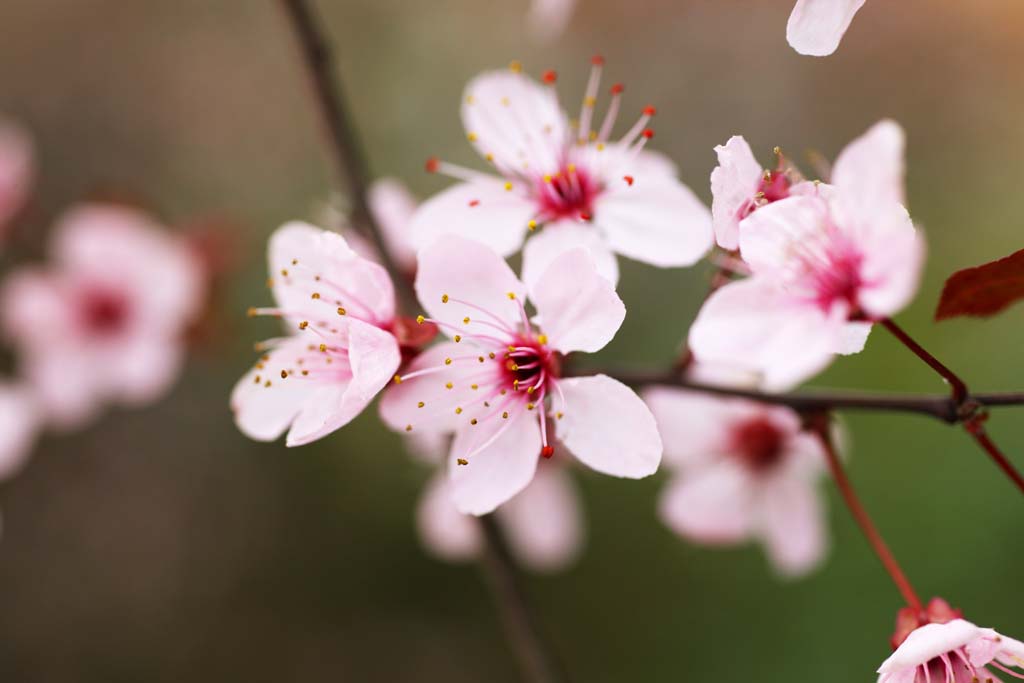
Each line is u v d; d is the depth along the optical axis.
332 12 0.59
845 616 0.42
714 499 0.30
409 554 0.53
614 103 0.26
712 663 0.45
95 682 0.55
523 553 0.34
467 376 0.24
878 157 0.24
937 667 0.24
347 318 0.24
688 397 0.30
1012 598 0.40
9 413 0.36
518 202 0.25
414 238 0.25
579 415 0.24
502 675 0.51
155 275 0.35
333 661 0.53
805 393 0.25
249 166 0.60
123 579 0.56
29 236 0.39
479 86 0.26
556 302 0.24
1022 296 0.24
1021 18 0.60
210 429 0.56
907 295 0.23
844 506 0.42
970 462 0.41
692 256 0.25
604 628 0.47
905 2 0.63
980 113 0.60
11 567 0.56
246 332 0.52
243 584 0.55
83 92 0.62
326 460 0.54
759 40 0.63
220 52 0.62
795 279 0.24
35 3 0.62
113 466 0.57
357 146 0.28
